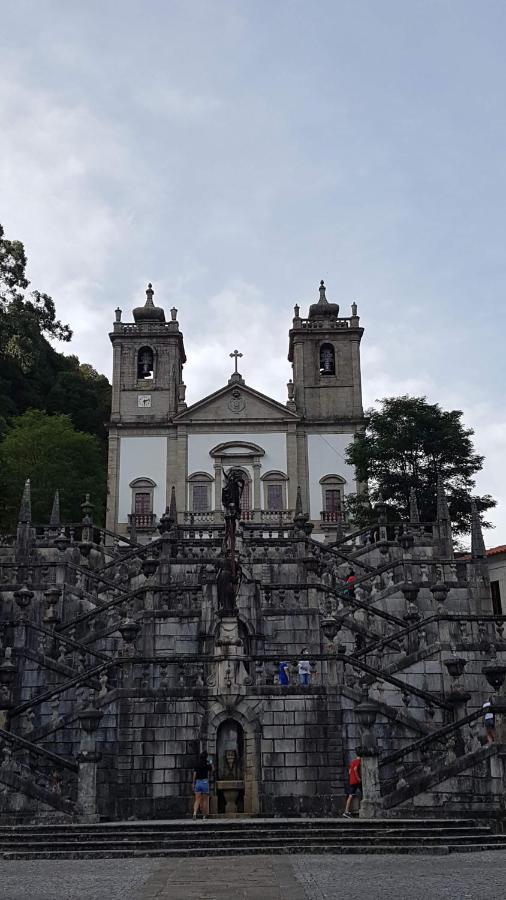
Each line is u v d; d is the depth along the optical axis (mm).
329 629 23703
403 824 17078
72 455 51281
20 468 48656
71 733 21844
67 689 22828
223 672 22109
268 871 13344
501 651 25125
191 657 22547
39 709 22812
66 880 12695
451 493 43938
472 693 24703
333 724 21812
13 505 48125
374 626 28000
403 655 25922
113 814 21078
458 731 20422
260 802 21172
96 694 22641
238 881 12367
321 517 57781
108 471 59031
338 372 61312
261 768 21484
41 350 67250
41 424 52188
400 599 30250
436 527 37812
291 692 22031
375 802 19062
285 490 58469
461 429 45281
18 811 18891
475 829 16797
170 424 59594
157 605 26844
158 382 60906
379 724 22047
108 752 21703
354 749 21781
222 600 23062
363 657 25469
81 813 18984
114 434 59594
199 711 21906
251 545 33094
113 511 58094
